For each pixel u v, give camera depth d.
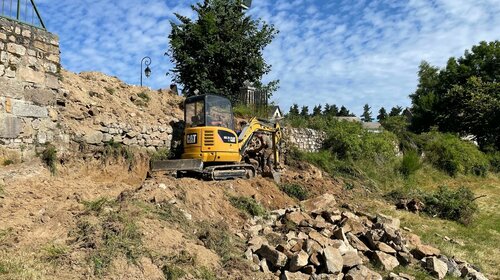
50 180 8.55
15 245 5.63
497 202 17.14
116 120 12.09
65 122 10.59
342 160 19.34
